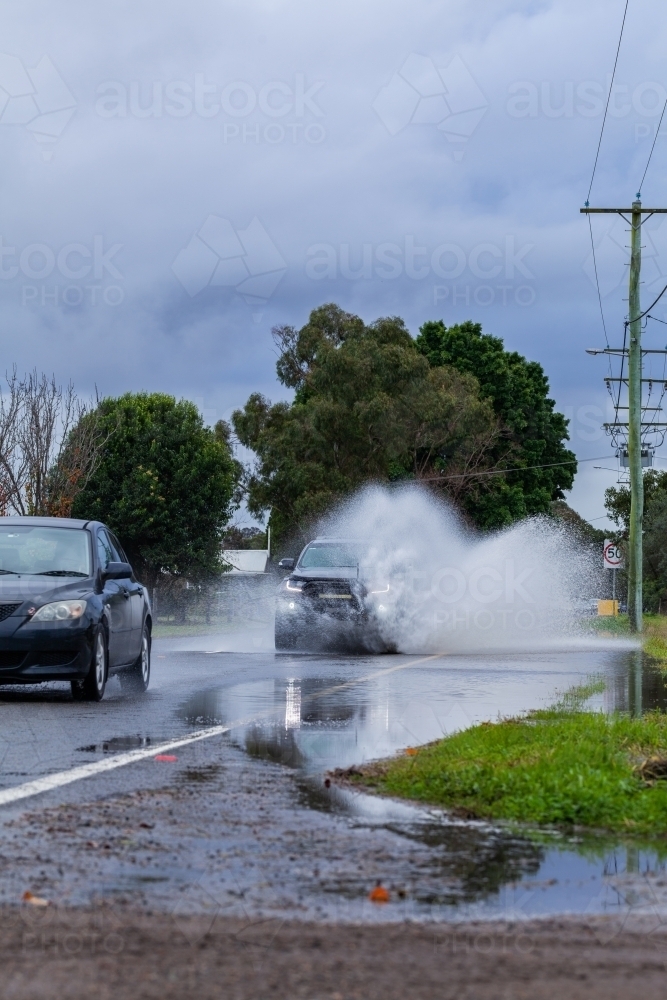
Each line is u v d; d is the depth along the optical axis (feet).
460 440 214.28
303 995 14.76
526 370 257.55
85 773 30.14
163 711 44.80
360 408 198.70
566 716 43.68
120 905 18.51
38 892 19.12
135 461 194.49
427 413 202.80
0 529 52.34
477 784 27.91
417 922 18.01
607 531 356.38
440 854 22.40
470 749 33.17
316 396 205.16
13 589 47.91
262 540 338.34
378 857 22.00
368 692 53.31
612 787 27.58
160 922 17.69
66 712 43.93
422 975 15.62
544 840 23.77
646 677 64.59
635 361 136.36
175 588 199.72
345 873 20.80
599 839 23.91
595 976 15.71
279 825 24.49
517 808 25.93
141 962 15.90
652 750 34.94
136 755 33.32
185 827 24.03
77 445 124.47
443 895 19.56
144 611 55.77
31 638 46.50
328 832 23.99
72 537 52.29
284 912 18.34
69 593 48.19
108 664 49.78
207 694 52.06
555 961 16.33
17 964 15.75
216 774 30.37
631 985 15.38
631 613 132.67
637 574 133.18
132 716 42.96
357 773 30.32
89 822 24.26
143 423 196.54
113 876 20.17
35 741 36.06
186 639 108.78
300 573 86.69
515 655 84.33
